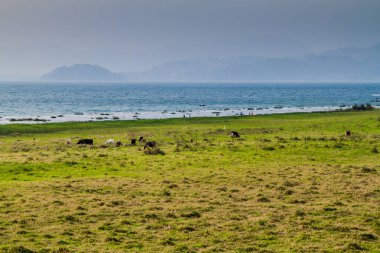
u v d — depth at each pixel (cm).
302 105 18712
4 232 2047
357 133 6738
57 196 2772
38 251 1786
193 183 3203
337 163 4119
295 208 2486
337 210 2416
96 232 2067
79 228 2122
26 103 19438
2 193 2839
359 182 3169
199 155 4597
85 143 5838
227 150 4953
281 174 3522
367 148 4997
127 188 3019
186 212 2389
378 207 2477
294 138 5950
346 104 19188
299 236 1989
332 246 1859
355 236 1981
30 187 3041
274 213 2381
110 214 2361
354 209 2438
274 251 1809
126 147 5456
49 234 2011
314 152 4753
